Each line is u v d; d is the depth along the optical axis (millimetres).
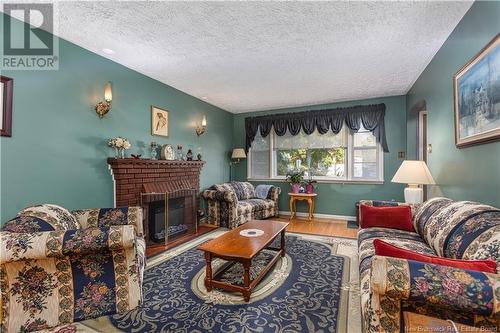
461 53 2160
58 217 1916
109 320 1734
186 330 1635
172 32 2406
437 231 1812
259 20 2191
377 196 4738
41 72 2373
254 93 4438
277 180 5562
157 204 3514
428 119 3125
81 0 1930
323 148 5227
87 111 2785
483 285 937
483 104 1783
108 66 3018
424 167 2844
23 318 1621
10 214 2152
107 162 2996
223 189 4816
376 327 1073
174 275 2439
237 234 2508
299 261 2770
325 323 1701
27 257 1526
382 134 4609
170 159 3869
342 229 4203
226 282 2240
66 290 1709
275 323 1704
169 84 3979
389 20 2176
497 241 1193
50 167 2443
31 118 2297
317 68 3281
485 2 1772
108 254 1784
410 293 975
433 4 1959
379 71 3371
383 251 1218
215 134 5355
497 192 1680
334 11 2053
